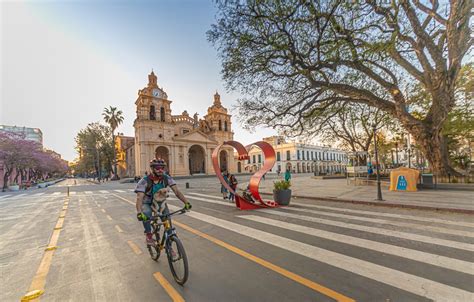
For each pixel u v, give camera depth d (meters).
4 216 8.80
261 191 13.88
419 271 3.03
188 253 3.99
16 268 3.70
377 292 2.56
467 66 13.91
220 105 54.91
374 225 5.37
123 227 6.23
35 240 5.28
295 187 15.20
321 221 5.92
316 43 9.18
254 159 68.31
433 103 11.54
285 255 3.75
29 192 22.88
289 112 13.43
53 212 9.35
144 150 39.28
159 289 2.86
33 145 33.44
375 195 9.79
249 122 14.05
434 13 10.06
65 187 28.48
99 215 8.15
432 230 4.84
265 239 4.61
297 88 12.60
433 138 11.74
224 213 7.50
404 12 9.64
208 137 49.56
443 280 2.77
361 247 3.97
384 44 8.25
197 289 2.79
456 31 9.44
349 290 2.62
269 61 10.40
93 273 3.39
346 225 5.45
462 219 5.71
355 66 10.77
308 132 17.08
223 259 3.68
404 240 4.25
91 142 52.12
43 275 3.36
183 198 3.54
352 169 15.83
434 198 8.34
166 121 42.84
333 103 13.70
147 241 3.59
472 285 2.64
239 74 10.89
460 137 20.44
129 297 2.69
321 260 3.49
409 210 7.00
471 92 14.53
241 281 2.94
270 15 8.58
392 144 29.45
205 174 46.25
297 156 61.53
